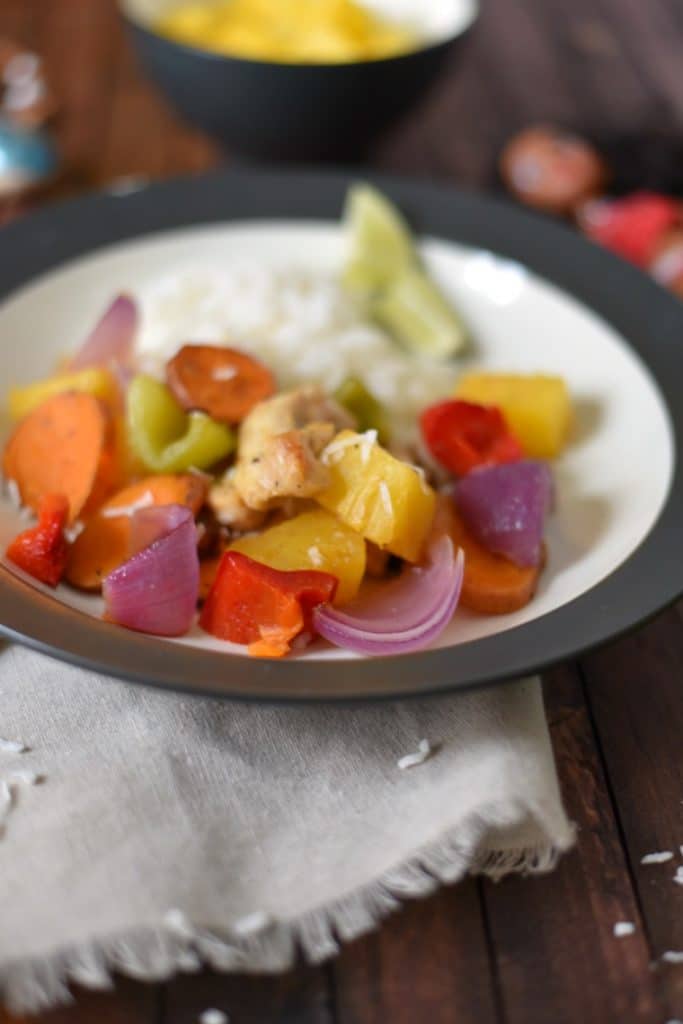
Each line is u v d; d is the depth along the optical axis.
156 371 0.57
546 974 0.46
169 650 0.48
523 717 0.49
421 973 0.46
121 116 0.77
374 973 0.46
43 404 0.55
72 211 0.64
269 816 0.47
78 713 0.49
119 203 0.65
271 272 0.63
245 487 0.52
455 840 0.46
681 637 0.54
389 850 0.47
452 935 0.47
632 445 0.58
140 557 0.50
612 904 0.47
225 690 0.46
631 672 0.53
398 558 0.53
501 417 0.57
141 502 0.53
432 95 0.73
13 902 0.45
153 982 0.46
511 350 0.63
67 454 0.54
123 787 0.48
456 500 0.54
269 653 0.49
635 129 0.78
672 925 0.47
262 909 0.46
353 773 0.48
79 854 0.46
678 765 0.50
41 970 0.45
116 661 0.47
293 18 0.72
